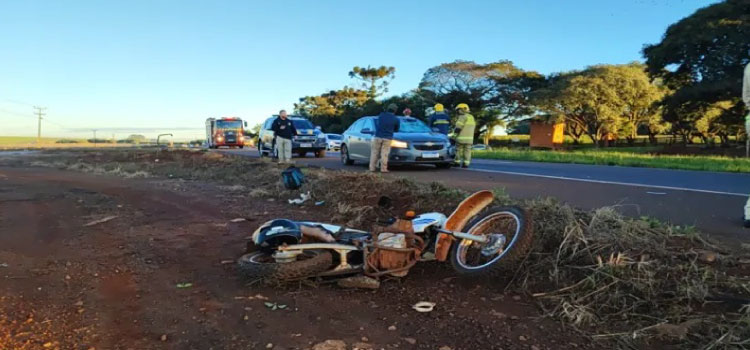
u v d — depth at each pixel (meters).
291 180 8.94
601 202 7.06
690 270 3.73
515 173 12.14
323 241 4.30
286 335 3.17
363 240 4.29
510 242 4.04
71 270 4.61
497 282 4.05
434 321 3.37
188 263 4.85
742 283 3.52
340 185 8.09
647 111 49.81
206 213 7.54
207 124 45.97
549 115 52.94
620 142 58.12
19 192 10.21
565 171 12.86
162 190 10.40
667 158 18.06
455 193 6.61
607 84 47.25
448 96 57.34
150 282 4.28
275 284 4.05
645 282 3.61
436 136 13.33
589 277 3.74
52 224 6.82
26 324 3.34
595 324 3.27
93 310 3.62
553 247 4.32
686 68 37.16
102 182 12.34
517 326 3.27
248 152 28.22
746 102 5.88
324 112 74.50
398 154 12.73
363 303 3.72
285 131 14.43
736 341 2.87
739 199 7.38
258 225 6.54
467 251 4.51
